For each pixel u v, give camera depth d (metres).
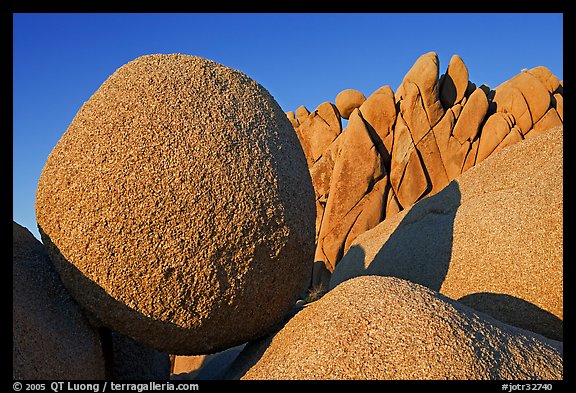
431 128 15.10
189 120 2.96
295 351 2.85
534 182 4.61
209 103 3.09
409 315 2.77
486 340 2.75
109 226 2.77
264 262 3.01
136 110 2.95
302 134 19.80
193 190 2.81
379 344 2.63
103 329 3.33
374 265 6.13
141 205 2.76
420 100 15.05
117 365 3.80
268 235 2.99
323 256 14.78
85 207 2.80
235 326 3.09
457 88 15.54
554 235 4.11
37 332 2.66
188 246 2.79
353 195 14.81
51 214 2.92
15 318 2.58
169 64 3.25
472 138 15.11
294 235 3.13
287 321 3.45
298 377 2.62
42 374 2.55
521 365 2.67
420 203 6.09
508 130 14.93
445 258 4.86
